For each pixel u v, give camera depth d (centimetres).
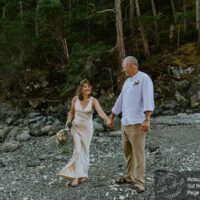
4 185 789
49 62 2656
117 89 2325
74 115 769
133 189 693
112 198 672
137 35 2939
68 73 2230
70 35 2477
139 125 664
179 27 2686
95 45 2269
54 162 970
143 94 653
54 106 2405
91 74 2291
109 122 727
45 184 779
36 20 2392
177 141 1170
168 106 2217
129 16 3102
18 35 2455
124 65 673
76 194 703
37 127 1556
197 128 1414
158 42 2795
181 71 2408
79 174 743
